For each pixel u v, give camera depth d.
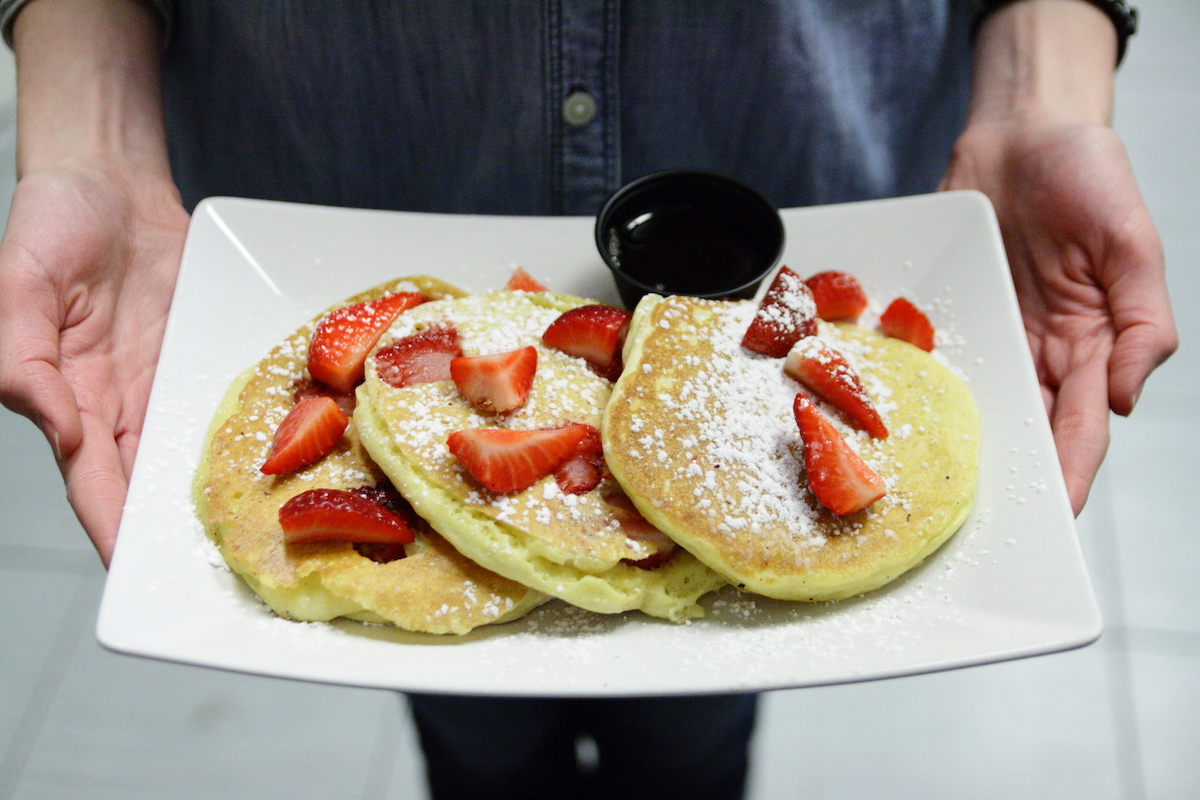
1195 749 0.56
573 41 0.45
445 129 0.47
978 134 0.48
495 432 0.36
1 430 0.64
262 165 0.49
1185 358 0.67
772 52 0.45
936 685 0.58
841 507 0.36
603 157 0.48
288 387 0.40
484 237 0.46
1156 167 0.75
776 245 0.44
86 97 0.45
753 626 0.37
